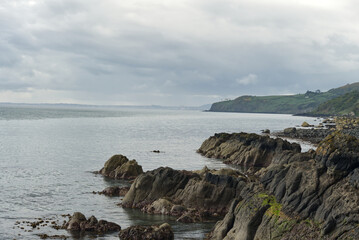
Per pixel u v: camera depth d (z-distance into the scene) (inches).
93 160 3969.0
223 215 2031.3
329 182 1381.6
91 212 2082.9
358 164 1368.1
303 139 6279.5
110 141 6013.8
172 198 2192.4
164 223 1784.0
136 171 3053.6
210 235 1669.5
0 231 1742.1
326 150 1449.3
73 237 1683.1
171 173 2292.1
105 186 2721.5
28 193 2479.1
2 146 5064.0
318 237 1255.5
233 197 2080.5
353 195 1274.6
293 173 1492.4
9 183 2765.7
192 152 4744.1
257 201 1517.0
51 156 4217.5
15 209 2105.1
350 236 1185.4
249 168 3297.2
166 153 4618.6
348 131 6565.0
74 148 4990.2
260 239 1386.6
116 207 2191.2
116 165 3169.3
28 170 3316.9
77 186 2711.6
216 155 4261.8
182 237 1699.1
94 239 1664.6
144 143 5787.4
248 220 1456.7
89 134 7293.3
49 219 1943.9
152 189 2234.3
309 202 1370.6
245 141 4168.3
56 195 2442.2
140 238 1662.2
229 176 2128.4
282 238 1331.2
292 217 1366.9
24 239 1646.2
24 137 6392.7
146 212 2091.5
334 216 1254.9
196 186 2139.5
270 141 3801.7
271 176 1631.4
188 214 1978.3
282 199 1459.2
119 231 1774.1
